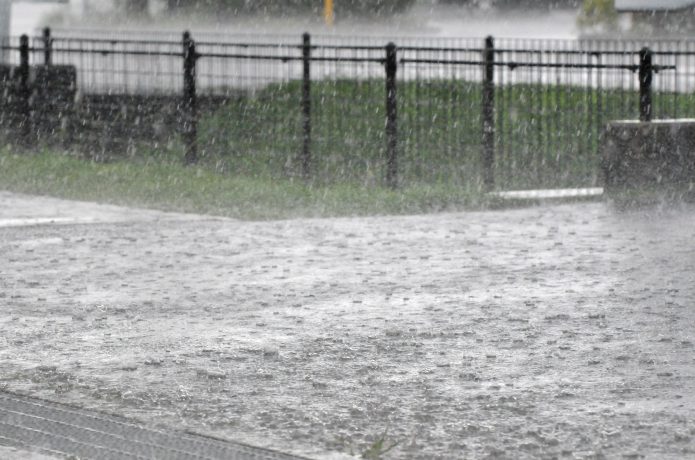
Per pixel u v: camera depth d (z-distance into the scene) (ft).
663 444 58.54
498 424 61.87
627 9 267.18
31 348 78.59
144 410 64.69
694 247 117.91
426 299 93.91
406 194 152.97
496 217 139.33
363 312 89.25
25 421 62.69
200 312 89.56
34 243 120.26
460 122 194.49
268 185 160.35
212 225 132.26
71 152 192.03
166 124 194.29
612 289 97.35
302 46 169.07
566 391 68.03
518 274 104.12
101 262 110.32
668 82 196.03
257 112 198.90
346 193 153.38
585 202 153.69
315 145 184.75
